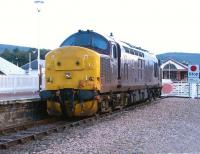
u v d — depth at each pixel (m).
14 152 12.48
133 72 27.52
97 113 21.91
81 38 22.45
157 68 38.31
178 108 27.83
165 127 17.89
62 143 13.91
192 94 44.66
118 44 24.11
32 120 21.52
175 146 13.40
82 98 20.30
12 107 19.73
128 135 15.54
